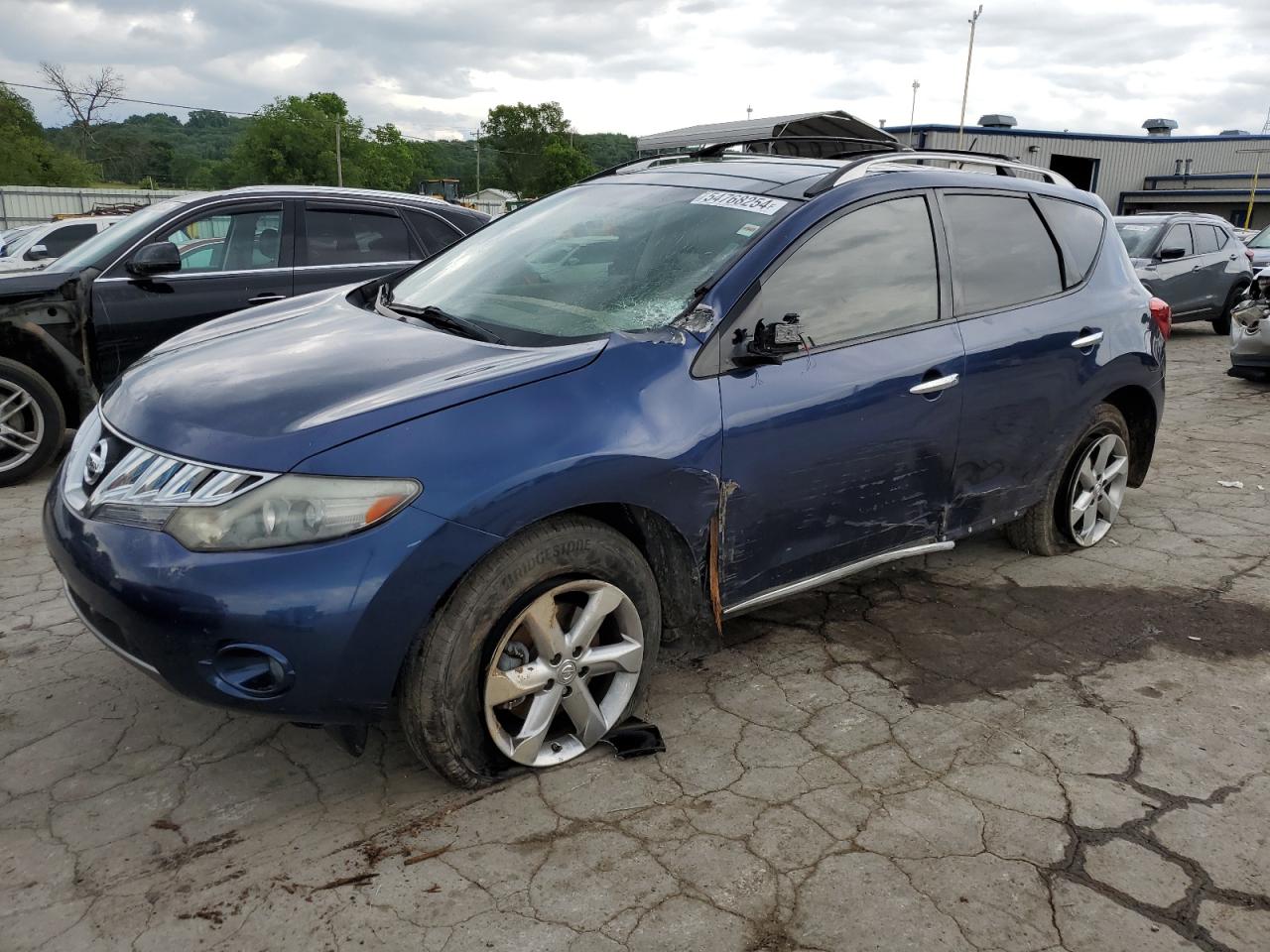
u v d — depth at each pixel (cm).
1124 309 426
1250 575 434
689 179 362
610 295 306
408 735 248
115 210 1922
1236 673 343
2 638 350
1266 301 841
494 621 245
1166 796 269
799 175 345
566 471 244
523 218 388
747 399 285
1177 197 4159
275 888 224
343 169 8188
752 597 308
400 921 214
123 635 232
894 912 221
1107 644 364
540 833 245
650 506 266
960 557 447
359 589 222
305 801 258
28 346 537
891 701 317
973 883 231
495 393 247
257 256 615
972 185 373
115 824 247
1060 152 3900
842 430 309
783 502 301
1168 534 487
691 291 294
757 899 224
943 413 341
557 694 264
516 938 210
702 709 309
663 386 270
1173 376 972
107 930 210
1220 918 223
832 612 386
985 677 335
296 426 232
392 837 243
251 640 220
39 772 269
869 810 258
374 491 225
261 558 220
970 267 363
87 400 562
